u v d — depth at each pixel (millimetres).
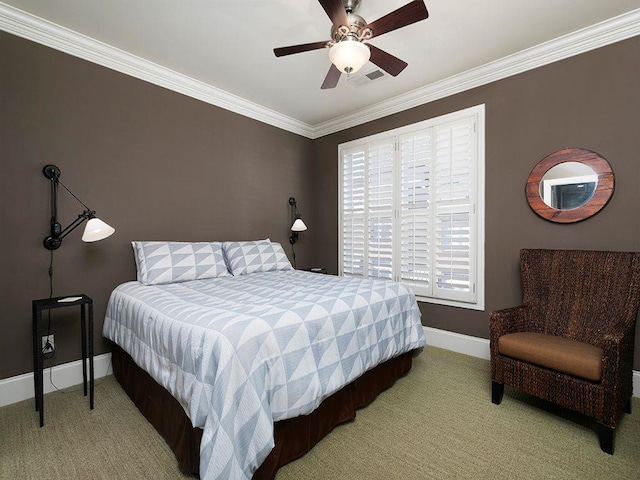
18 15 2090
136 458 1535
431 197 3188
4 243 2104
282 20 2197
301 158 4285
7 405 2053
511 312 2154
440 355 2924
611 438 1554
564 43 2387
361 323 1885
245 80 3053
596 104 2305
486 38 2391
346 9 1886
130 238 2697
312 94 3355
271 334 1402
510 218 2725
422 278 3252
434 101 3191
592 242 2322
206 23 2225
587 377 1641
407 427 1793
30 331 2193
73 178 2393
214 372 1225
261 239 3785
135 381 2018
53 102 2301
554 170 2479
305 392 1445
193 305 1715
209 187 3273
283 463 1455
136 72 2715
